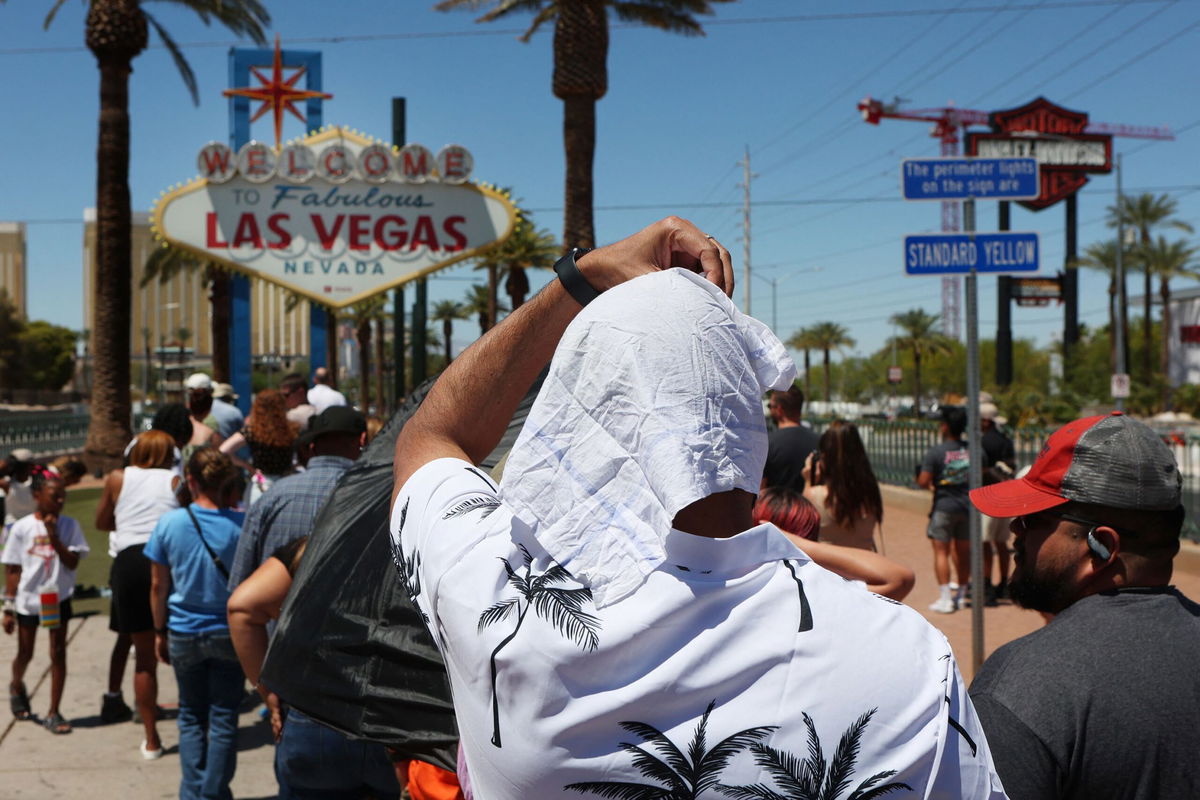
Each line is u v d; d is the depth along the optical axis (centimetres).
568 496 85
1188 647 151
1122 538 161
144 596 492
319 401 927
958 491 752
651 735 80
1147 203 5350
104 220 1861
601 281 108
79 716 554
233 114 1544
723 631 81
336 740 266
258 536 383
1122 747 144
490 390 111
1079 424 169
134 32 1805
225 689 405
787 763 79
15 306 9012
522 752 82
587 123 1741
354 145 1377
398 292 2133
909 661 86
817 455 515
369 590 181
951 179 520
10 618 561
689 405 83
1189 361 5828
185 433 652
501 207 1393
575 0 1712
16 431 2300
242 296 1415
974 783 85
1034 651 155
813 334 8644
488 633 85
